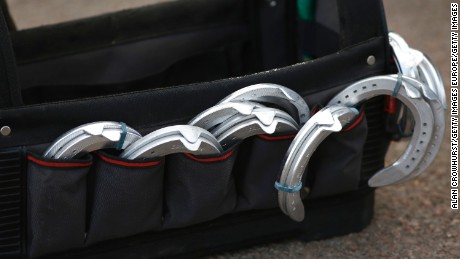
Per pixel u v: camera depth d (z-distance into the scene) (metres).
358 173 1.54
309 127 1.37
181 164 1.36
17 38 1.77
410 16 3.26
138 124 1.35
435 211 1.81
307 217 1.61
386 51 1.50
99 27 1.84
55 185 1.27
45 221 1.31
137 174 1.31
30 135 1.28
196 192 1.39
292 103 1.41
